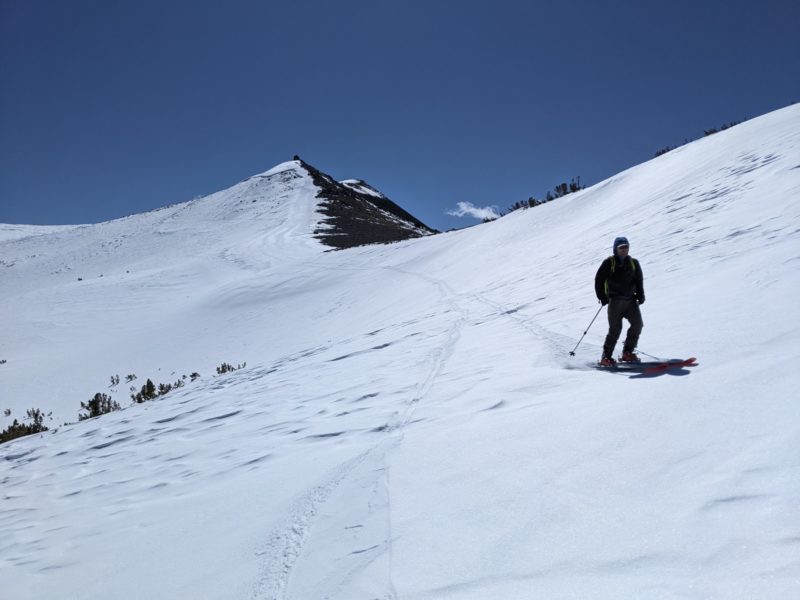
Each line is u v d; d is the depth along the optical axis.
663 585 2.14
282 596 2.87
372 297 26.84
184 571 3.52
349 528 3.40
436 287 22.55
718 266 7.93
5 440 13.77
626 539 2.51
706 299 6.61
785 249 7.13
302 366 12.25
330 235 66.50
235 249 61.16
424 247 37.34
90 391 20.41
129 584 3.58
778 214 9.20
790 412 3.21
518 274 17.16
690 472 2.92
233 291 36.75
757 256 7.44
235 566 3.36
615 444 3.51
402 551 2.94
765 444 2.95
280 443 6.12
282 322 27.44
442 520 3.16
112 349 26.75
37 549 4.88
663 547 2.38
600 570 2.34
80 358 25.50
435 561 2.76
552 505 2.98
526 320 9.70
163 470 6.65
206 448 7.09
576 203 26.73
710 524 2.44
